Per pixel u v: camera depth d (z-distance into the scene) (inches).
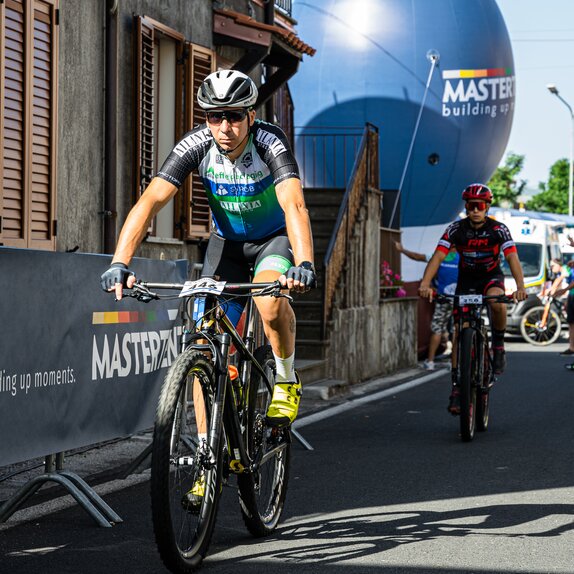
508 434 345.1
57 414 214.7
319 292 512.7
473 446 319.0
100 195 367.2
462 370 323.6
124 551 189.6
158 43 429.7
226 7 508.4
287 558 183.9
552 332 903.1
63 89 341.7
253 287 165.2
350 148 839.1
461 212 925.8
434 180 853.2
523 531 204.7
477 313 341.7
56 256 212.7
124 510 226.1
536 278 919.7
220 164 184.7
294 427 366.9
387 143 835.4
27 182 316.2
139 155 389.1
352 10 839.1
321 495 242.5
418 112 830.5
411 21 832.9
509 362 673.0
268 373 198.8
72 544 195.0
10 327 199.0
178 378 160.4
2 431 197.3
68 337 218.1
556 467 280.1
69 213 346.3
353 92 829.8
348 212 542.6
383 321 599.2
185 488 168.4
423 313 703.1
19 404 202.2
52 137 331.3
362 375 554.6
